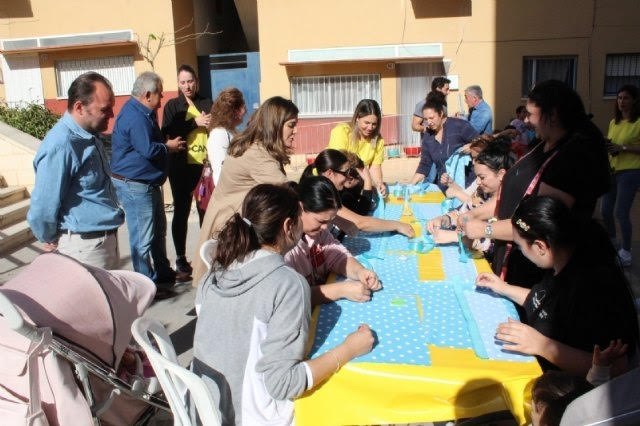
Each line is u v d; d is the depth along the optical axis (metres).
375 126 4.67
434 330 2.31
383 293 2.71
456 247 3.45
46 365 2.22
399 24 14.05
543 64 13.83
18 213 7.57
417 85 14.34
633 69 13.57
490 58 13.81
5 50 15.70
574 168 2.79
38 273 2.40
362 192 4.22
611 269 2.24
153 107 4.88
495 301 2.59
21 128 9.59
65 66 15.86
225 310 2.15
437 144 5.45
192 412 2.29
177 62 15.12
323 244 3.04
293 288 2.09
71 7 15.30
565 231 2.27
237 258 2.18
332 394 2.06
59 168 3.31
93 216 3.56
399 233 3.73
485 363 2.06
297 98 14.91
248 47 19.23
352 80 14.62
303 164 14.48
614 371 1.97
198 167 5.63
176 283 5.53
